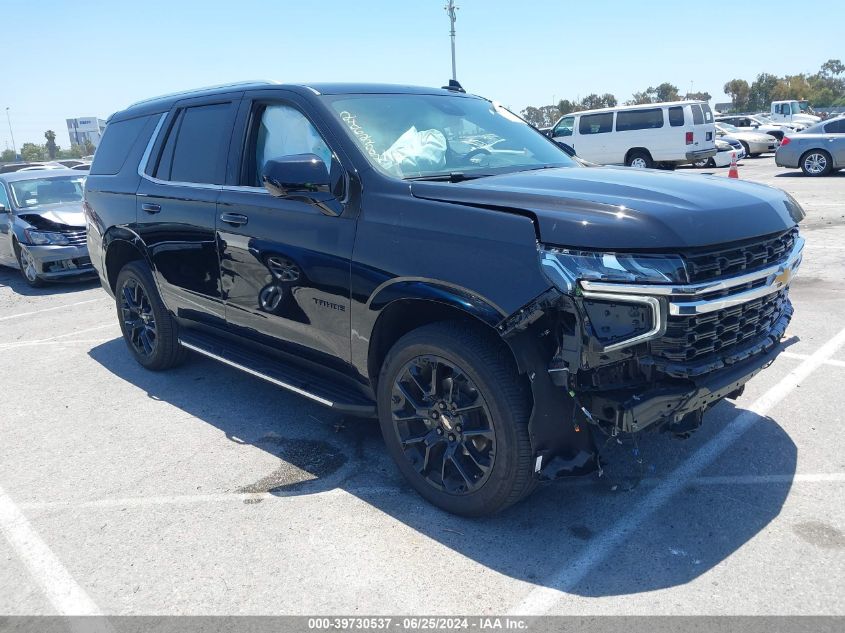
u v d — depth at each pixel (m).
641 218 2.67
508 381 2.88
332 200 3.47
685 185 3.17
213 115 4.47
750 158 28.72
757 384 4.67
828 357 5.09
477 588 2.75
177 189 4.57
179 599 2.79
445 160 3.72
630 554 2.91
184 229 4.48
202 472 3.86
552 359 2.76
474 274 2.87
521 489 2.97
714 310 2.72
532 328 2.79
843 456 3.65
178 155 4.70
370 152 3.49
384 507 3.39
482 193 3.04
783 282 3.09
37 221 9.65
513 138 4.25
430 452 3.28
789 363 5.02
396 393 3.34
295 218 3.64
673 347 2.69
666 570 2.80
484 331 2.99
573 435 2.91
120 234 5.20
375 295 3.25
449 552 2.99
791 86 103.44
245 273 4.04
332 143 3.56
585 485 3.48
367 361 3.43
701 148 20.72
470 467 3.16
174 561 3.04
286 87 3.98
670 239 2.62
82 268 9.74
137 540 3.22
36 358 6.29
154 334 5.42
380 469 3.79
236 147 4.18
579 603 2.63
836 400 4.34
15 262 10.31
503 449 2.92
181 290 4.72
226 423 4.52
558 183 3.20
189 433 4.39
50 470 3.99
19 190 10.50
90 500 3.62
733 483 3.44
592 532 3.09
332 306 3.51
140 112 5.34
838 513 3.13
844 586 2.65
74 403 5.04
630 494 3.38
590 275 2.59
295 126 3.84
